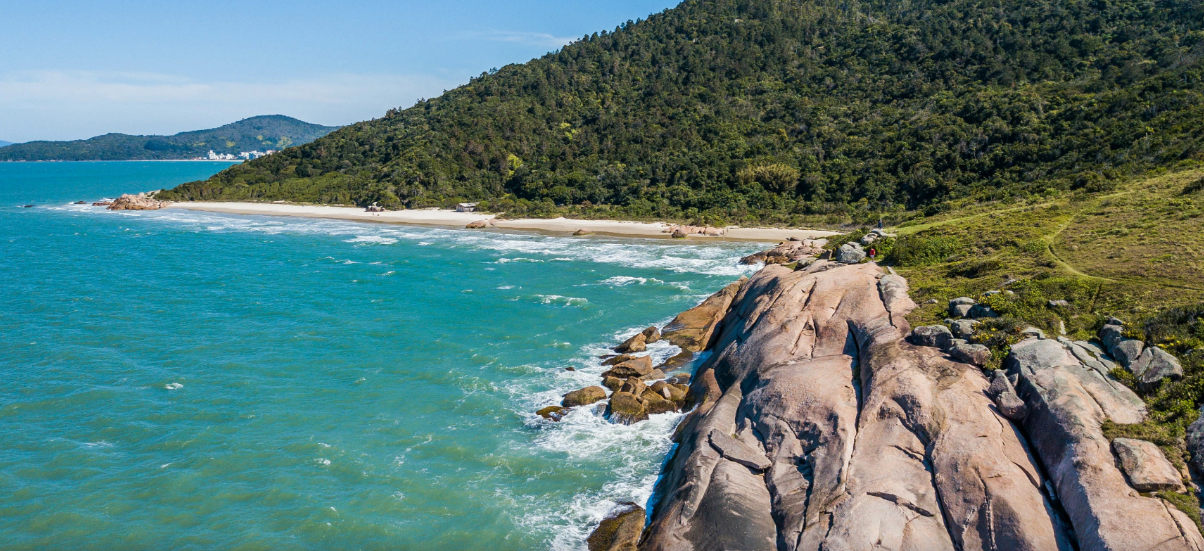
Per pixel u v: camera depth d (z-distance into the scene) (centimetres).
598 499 2344
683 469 2212
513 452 2670
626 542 2039
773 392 2456
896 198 8281
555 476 2495
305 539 2177
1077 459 1730
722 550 1850
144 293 5128
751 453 2211
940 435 1961
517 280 5575
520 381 3353
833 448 2067
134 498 2394
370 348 3847
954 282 3191
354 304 4797
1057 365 2062
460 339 3988
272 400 3166
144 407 3088
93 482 2484
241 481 2497
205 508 2339
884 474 1894
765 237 7625
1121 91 7781
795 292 3294
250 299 4956
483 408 3058
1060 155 7256
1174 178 4572
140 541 2166
